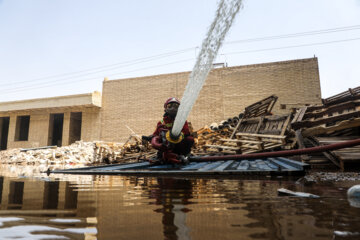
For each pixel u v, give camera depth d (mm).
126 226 734
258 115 11281
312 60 17812
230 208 1021
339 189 1765
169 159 5332
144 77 21438
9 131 23594
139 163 6879
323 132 7184
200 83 2354
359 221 766
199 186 2086
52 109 22844
